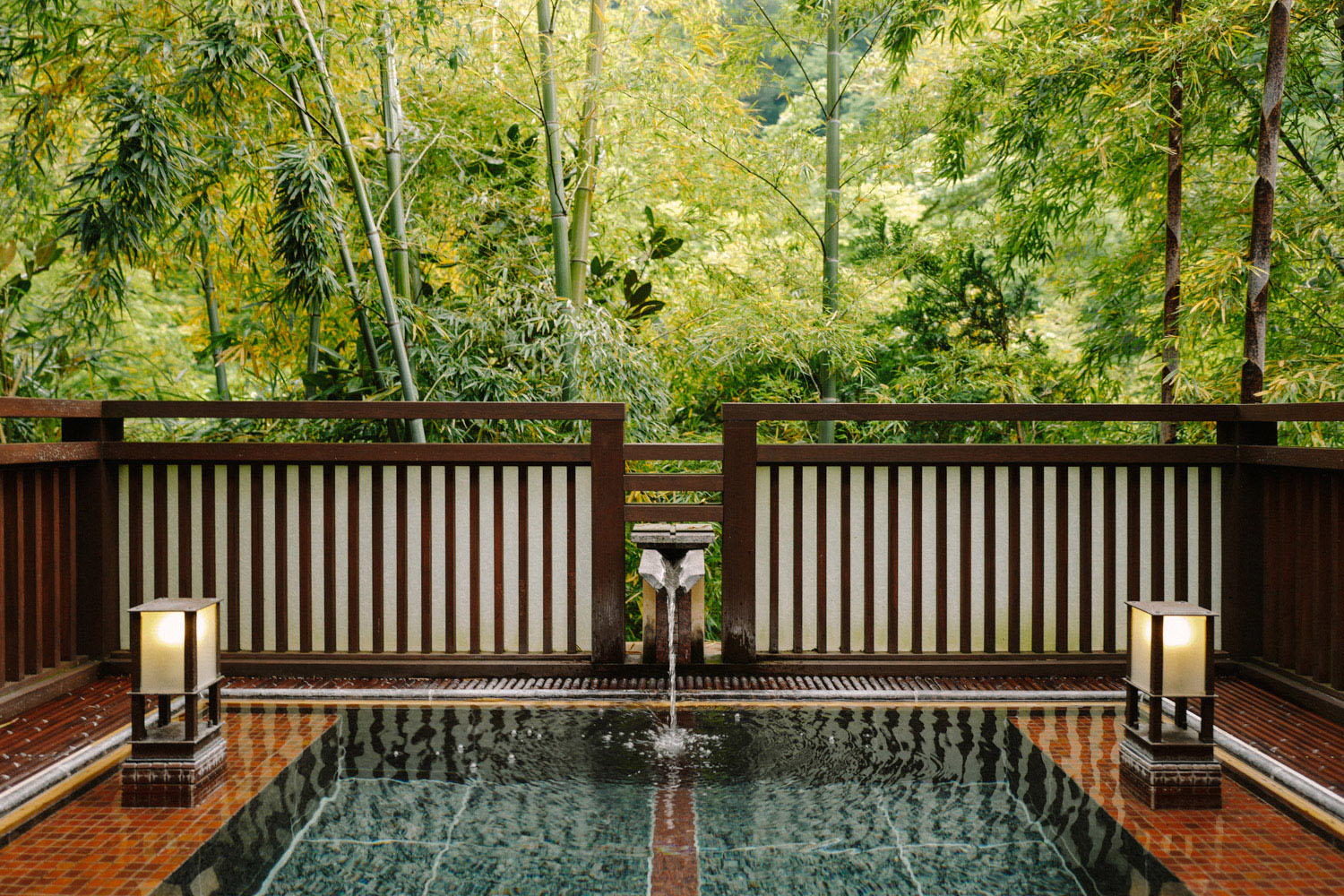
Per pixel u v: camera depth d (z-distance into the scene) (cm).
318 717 309
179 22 464
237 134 435
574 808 229
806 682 349
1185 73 459
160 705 254
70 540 356
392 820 221
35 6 454
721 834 213
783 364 621
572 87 520
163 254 521
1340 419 296
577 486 364
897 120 648
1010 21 587
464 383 470
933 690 336
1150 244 580
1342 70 480
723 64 657
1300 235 488
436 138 486
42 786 244
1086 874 195
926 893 186
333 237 439
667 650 356
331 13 446
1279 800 237
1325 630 320
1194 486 369
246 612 366
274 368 607
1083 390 687
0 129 609
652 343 610
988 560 365
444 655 361
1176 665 235
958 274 692
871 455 359
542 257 537
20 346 518
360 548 366
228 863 200
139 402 358
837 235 620
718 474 360
